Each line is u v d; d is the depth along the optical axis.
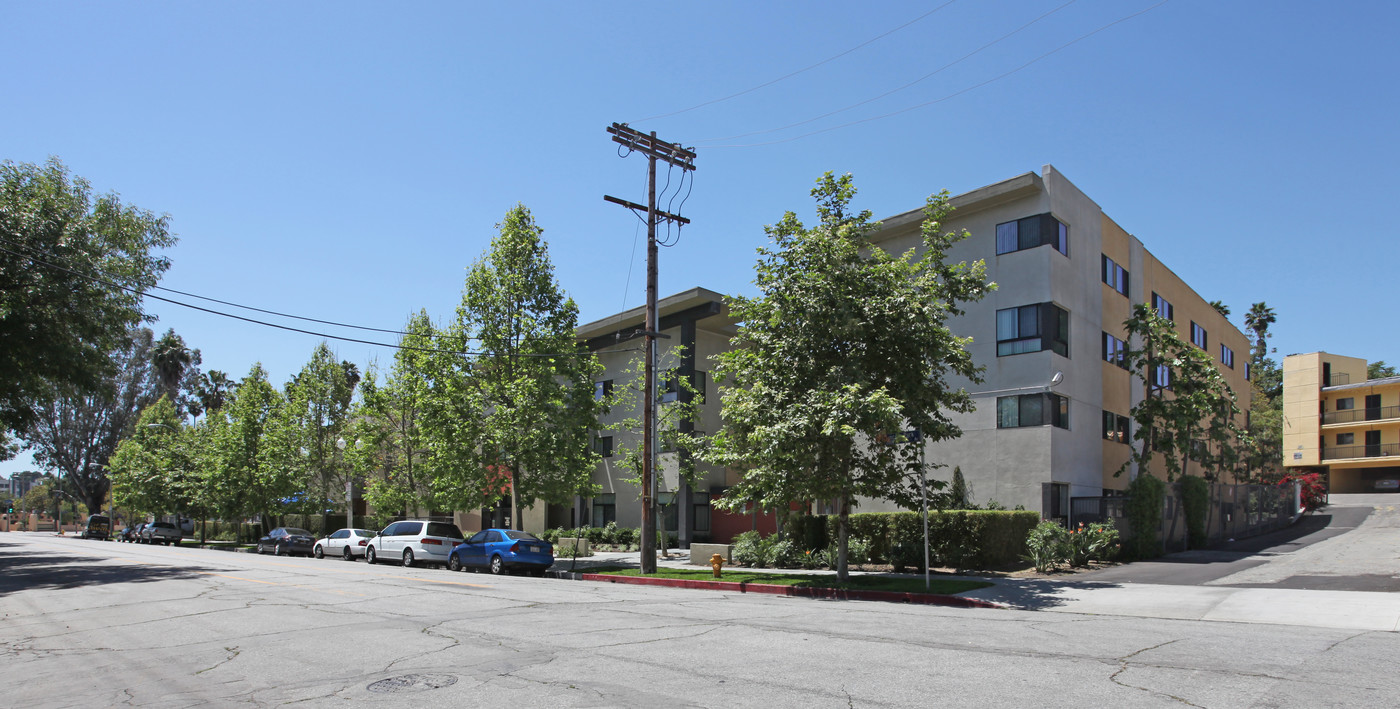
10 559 31.14
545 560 24.16
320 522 53.88
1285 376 57.28
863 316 17.23
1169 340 26.73
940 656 8.52
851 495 18.06
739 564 24.84
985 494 25.94
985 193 26.66
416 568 27.39
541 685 7.35
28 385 25.88
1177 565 20.23
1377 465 52.38
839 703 6.52
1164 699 6.57
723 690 7.02
